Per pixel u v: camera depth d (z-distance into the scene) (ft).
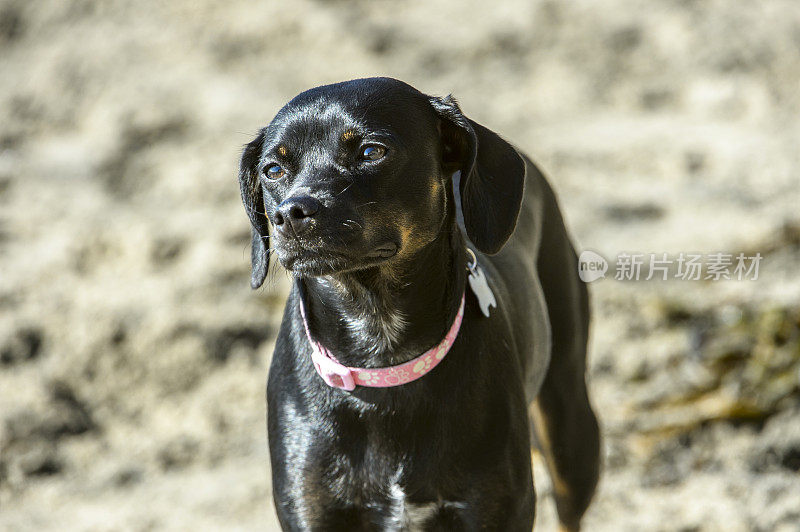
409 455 16.29
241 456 29.58
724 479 27.27
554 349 21.11
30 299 34.12
